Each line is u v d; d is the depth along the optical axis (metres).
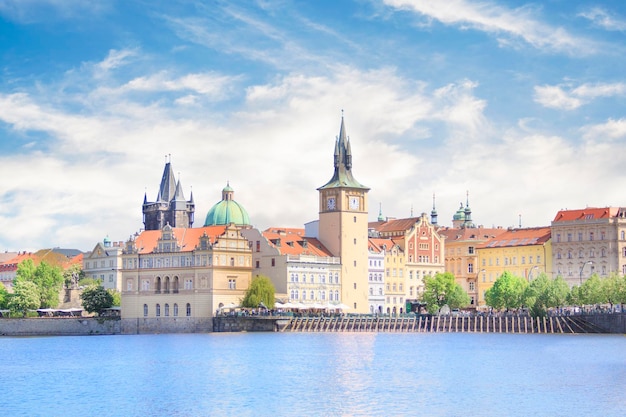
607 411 106.44
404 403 113.38
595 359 162.38
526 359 164.50
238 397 119.38
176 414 108.31
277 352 185.38
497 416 104.56
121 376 143.62
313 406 112.06
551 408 108.62
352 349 193.12
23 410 112.12
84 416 107.94
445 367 151.75
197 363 162.50
